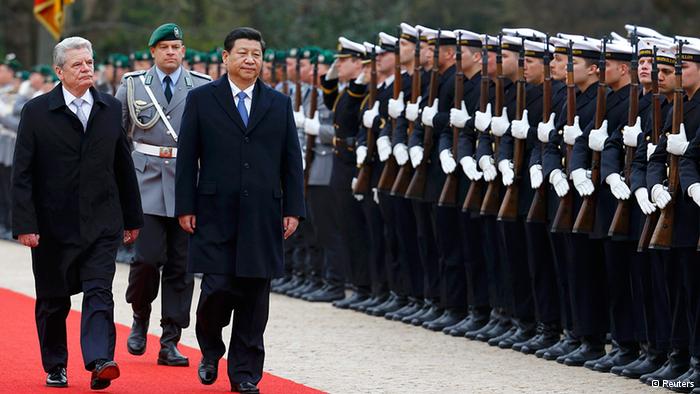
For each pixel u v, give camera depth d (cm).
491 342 1881
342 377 1619
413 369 1678
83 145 1505
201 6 5569
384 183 2098
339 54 2291
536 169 1750
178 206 1466
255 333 1477
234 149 1470
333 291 2423
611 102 1662
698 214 1503
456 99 1916
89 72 1507
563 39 1783
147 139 1722
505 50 1855
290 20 5284
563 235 1753
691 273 1517
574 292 1725
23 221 1484
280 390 1512
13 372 1619
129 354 1762
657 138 1551
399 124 2059
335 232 2411
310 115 2394
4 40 6116
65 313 1529
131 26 5656
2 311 2209
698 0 4559
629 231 1608
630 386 1569
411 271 2150
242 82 1488
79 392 1491
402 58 2059
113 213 1520
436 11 5538
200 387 1523
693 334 1527
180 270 1702
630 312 1673
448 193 1938
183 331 2017
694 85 1533
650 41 1616
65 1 3612
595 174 1652
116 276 2830
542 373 1659
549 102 1742
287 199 1486
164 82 1748
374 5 5422
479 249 1964
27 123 1497
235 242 1463
